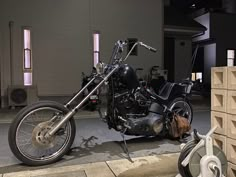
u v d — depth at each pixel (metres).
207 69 12.55
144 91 3.16
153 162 2.58
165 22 9.35
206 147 1.93
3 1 6.77
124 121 2.92
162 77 7.51
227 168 2.09
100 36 7.67
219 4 13.02
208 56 12.47
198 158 1.95
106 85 2.95
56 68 7.33
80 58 7.52
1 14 6.79
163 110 3.22
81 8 7.44
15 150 2.40
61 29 7.30
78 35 7.46
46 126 2.53
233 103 2.07
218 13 11.76
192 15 13.26
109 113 3.00
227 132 2.12
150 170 2.38
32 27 7.05
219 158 2.01
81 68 7.54
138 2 8.01
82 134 3.82
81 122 4.77
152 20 8.20
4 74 6.89
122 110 2.98
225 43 12.02
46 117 2.94
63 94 7.41
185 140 3.42
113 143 3.32
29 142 2.72
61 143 2.84
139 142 3.36
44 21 7.14
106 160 2.66
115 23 7.80
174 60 10.09
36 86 6.86
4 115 5.52
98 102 3.00
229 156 2.10
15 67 6.98
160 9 8.27
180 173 2.06
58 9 7.24
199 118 5.14
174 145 3.22
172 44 10.06
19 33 6.96
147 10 8.12
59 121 2.57
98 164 2.53
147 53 8.16
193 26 9.57
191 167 1.93
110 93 2.97
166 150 3.01
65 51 7.38
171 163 2.55
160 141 3.40
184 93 3.67
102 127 4.32
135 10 7.99
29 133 2.91
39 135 2.52
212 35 11.72
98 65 2.83
